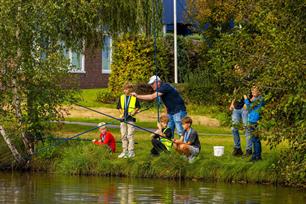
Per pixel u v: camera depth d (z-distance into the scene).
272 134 19.55
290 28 19.31
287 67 18.86
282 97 19.53
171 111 23.25
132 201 17.73
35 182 21.16
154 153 22.88
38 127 24.39
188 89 39.25
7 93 24.25
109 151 23.66
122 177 22.27
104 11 32.44
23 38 24.00
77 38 30.23
